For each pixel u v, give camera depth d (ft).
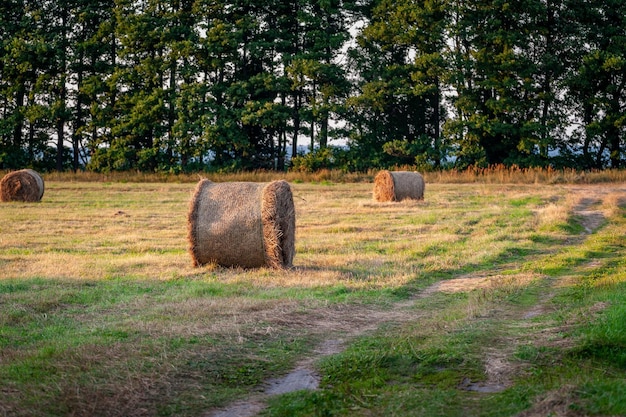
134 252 54.44
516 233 64.85
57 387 20.84
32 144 180.96
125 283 40.09
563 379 20.43
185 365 23.81
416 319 32.45
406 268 46.60
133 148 169.17
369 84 165.17
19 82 173.78
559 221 70.90
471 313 31.99
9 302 33.22
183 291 37.52
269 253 45.60
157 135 165.68
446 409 19.31
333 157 168.35
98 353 24.38
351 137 171.63
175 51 163.12
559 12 163.73
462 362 23.63
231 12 173.58
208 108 163.84
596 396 18.39
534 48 168.96
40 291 36.58
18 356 24.03
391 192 96.27
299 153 177.99
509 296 37.06
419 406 19.62
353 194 109.40
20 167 173.88
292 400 21.01
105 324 29.22
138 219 77.00
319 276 43.27
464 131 159.22
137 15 168.25
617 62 149.69
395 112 182.09
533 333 27.14
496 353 24.64
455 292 39.58
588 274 44.29
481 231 66.28
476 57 158.51
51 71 173.78
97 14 177.17
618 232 64.80
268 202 45.78
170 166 163.02
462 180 134.10
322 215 79.61
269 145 182.09
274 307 33.19
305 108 169.58
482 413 18.88
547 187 118.21
